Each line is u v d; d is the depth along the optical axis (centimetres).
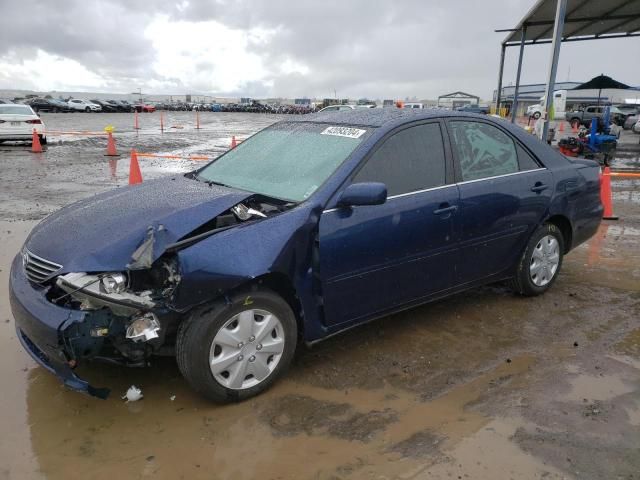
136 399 326
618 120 3262
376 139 371
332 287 342
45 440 289
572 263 601
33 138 1744
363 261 351
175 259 296
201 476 262
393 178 371
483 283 446
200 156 1709
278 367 334
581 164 514
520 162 458
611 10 1334
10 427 300
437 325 434
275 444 286
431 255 390
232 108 9044
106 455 278
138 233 304
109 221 328
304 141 406
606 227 773
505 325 434
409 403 324
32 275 318
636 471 265
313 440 289
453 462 271
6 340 398
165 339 307
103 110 6975
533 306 474
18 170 1306
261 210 344
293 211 329
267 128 466
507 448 282
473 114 438
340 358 379
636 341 407
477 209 410
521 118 4119
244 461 273
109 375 352
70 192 1008
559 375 356
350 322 362
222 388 312
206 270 290
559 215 484
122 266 291
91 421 306
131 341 297
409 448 282
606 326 434
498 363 373
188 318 300
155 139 2456
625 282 538
